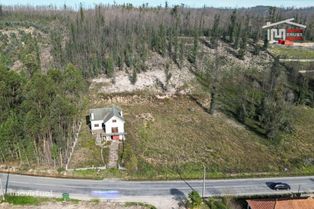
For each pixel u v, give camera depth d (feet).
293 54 373.81
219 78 328.08
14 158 192.03
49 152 191.72
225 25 450.30
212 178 186.50
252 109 266.36
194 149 215.92
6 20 524.93
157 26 440.86
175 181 181.88
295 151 222.48
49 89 176.45
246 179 187.11
